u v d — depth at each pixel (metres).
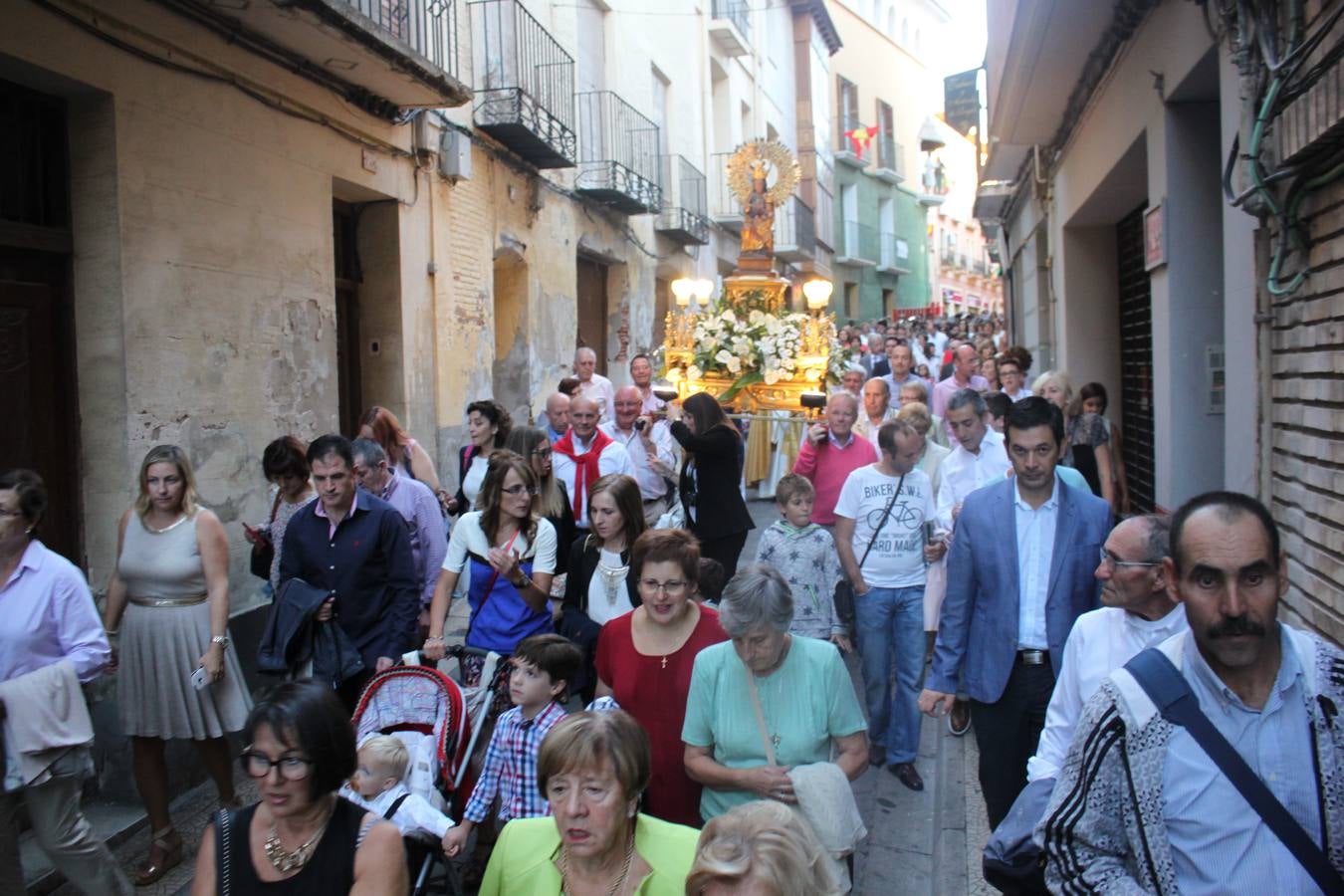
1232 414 5.37
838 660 3.38
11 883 3.68
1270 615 1.85
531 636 4.21
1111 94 8.79
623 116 15.18
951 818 4.96
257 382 6.72
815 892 2.13
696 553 3.64
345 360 8.64
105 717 5.23
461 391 9.94
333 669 4.57
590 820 2.49
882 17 39.31
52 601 3.83
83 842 3.85
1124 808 1.99
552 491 5.73
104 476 5.57
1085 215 11.16
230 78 6.40
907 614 5.34
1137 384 10.43
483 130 10.44
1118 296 11.84
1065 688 2.95
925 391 7.58
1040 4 7.93
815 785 3.00
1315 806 1.85
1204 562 1.87
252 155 6.66
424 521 5.69
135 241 5.62
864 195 36.56
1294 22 4.07
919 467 6.29
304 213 7.26
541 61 12.05
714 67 21.33
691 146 19.11
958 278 51.59
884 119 39.06
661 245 17.61
